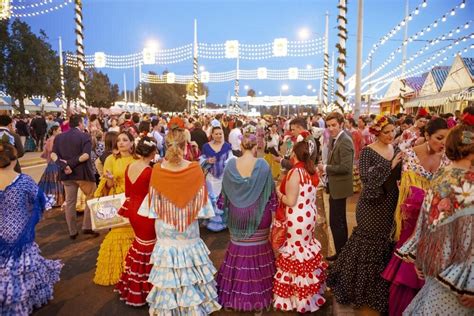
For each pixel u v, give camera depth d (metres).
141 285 3.81
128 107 43.06
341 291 3.55
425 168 3.15
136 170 3.82
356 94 10.12
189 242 3.47
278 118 22.25
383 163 3.33
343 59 8.34
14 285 3.43
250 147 3.65
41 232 6.23
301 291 3.57
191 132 9.27
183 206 3.38
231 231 3.71
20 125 19.00
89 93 51.72
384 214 3.42
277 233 3.62
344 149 4.31
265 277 3.70
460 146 2.13
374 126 3.40
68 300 4.00
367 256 3.45
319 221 6.58
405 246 2.56
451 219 2.12
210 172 6.32
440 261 2.15
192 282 3.38
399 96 24.06
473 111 3.41
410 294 3.03
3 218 3.43
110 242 4.37
